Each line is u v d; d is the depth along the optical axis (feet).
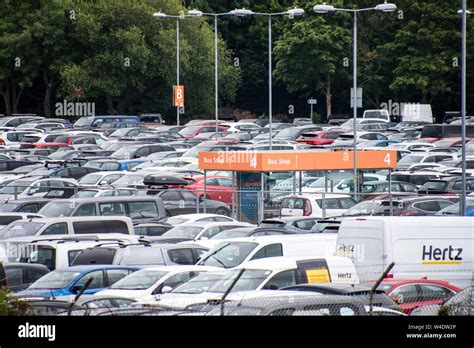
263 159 193.88
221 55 499.10
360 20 510.58
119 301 100.37
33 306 86.79
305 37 493.77
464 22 186.09
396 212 189.67
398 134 378.94
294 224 173.47
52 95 519.60
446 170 254.47
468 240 125.39
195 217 180.34
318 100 547.49
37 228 156.76
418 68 489.67
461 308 86.07
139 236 151.02
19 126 423.23
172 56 475.72
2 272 117.91
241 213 203.41
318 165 201.16
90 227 159.94
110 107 494.18
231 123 428.15
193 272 111.04
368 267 119.75
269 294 81.35
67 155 310.65
